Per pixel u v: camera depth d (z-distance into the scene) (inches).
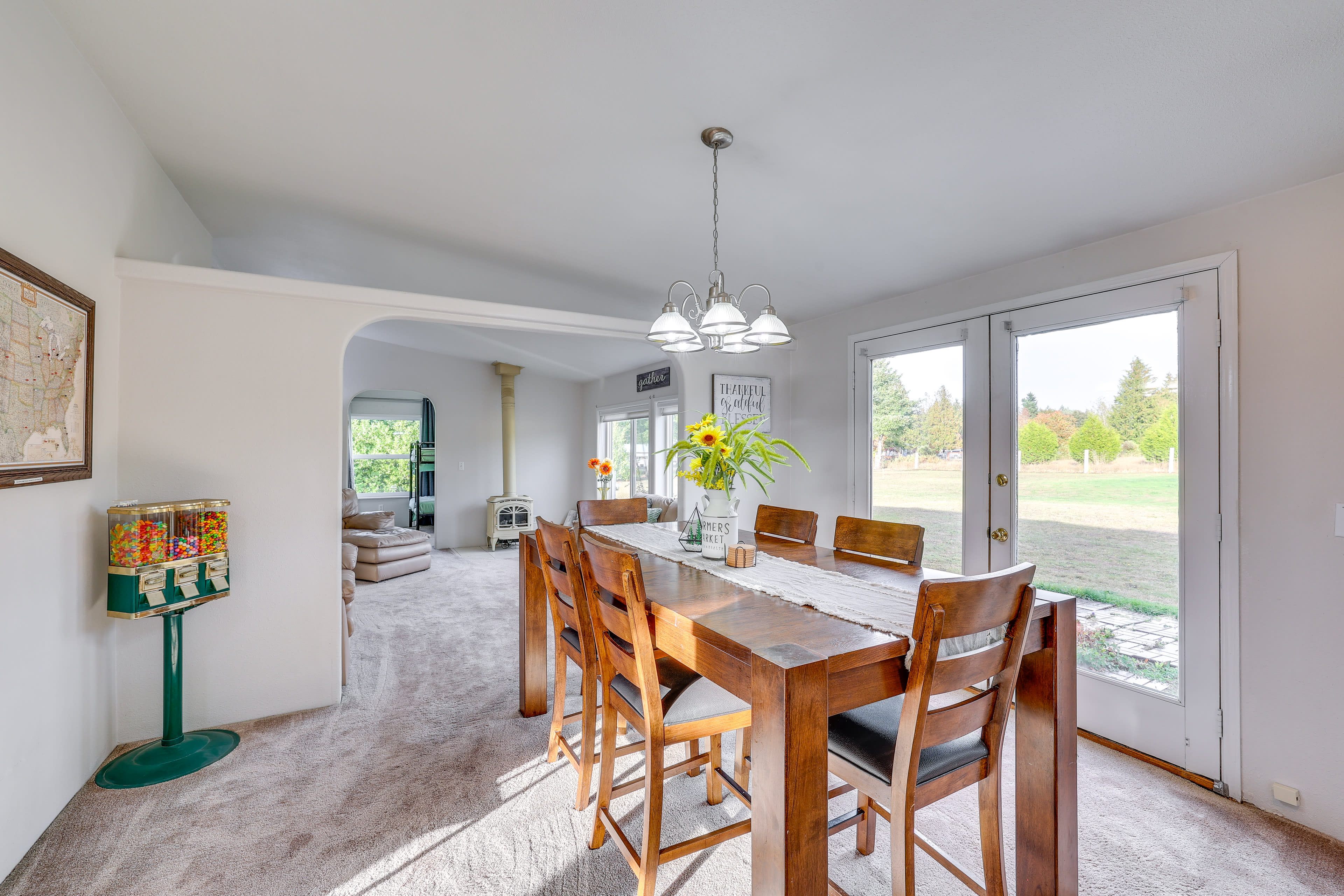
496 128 81.0
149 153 97.6
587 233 117.7
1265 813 81.7
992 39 56.7
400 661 136.2
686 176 90.9
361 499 349.7
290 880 65.9
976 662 51.5
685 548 95.6
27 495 67.7
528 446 326.3
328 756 92.4
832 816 83.0
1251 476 84.7
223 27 64.9
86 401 80.4
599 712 110.7
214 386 101.1
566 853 71.3
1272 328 82.7
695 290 150.4
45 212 69.2
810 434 168.9
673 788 86.0
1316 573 78.5
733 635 53.0
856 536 95.7
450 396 305.0
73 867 67.2
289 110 80.4
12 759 65.2
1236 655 85.7
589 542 67.3
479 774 88.1
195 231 123.1
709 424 83.7
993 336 120.6
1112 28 54.1
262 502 104.8
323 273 165.2
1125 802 84.2
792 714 44.1
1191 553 90.6
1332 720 77.0
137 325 95.3
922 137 75.0
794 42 60.0
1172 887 67.3
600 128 79.2
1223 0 49.9
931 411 134.1
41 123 67.4
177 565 88.4
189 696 99.8
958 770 54.5
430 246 134.8
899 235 106.0
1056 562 108.8
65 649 77.1
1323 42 54.2
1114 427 100.9
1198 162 76.4
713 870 69.0
